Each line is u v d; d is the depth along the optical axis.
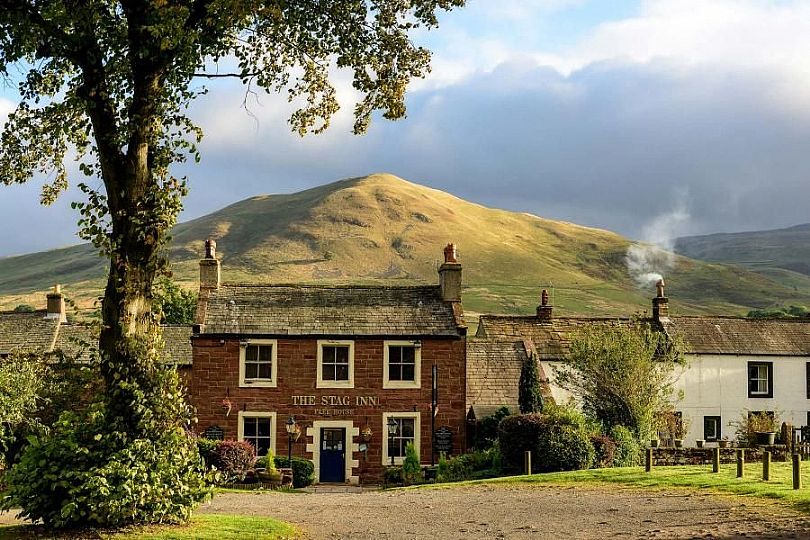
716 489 26.06
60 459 18.56
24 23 18.53
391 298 47.88
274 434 44.72
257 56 22.19
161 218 19.20
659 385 44.19
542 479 32.47
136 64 19.33
